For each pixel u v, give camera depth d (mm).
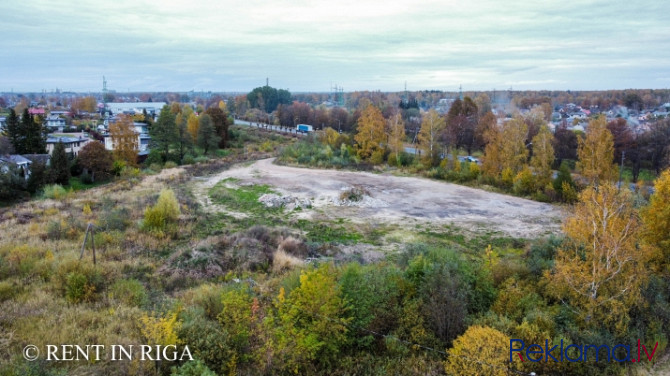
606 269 13250
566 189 33906
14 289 15812
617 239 13039
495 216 30578
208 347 11211
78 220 26828
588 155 35000
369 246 24531
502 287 15766
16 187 40062
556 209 32406
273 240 24406
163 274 19141
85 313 13672
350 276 13867
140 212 29766
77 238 23734
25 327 12406
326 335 12148
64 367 10297
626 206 14164
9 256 19250
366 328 13039
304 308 12438
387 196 36344
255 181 41812
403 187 39938
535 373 11289
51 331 12195
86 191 40000
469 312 14227
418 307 13703
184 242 24406
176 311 12898
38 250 20703
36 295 15422
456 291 13859
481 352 11242
